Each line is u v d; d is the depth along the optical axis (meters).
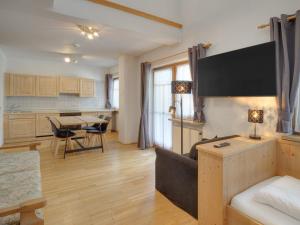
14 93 5.64
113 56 5.36
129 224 1.95
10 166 2.21
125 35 3.50
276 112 2.40
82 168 3.48
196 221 2.01
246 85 2.44
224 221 1.65
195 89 3.31
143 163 3.77
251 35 2.60
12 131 5.39
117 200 2.41
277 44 2.19
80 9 2.59
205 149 1.75
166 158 2.46
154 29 3.38
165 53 4.25
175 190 2.33
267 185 1.78
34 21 2.99
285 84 2.14
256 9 2.54
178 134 3.97
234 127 2.89
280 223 1.33
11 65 5.79
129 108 5.30
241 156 1.78
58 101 6.71
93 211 2.17
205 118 3.34
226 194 1.66
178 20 3.76
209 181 1.75
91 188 2.72
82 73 7.09
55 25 3.15
